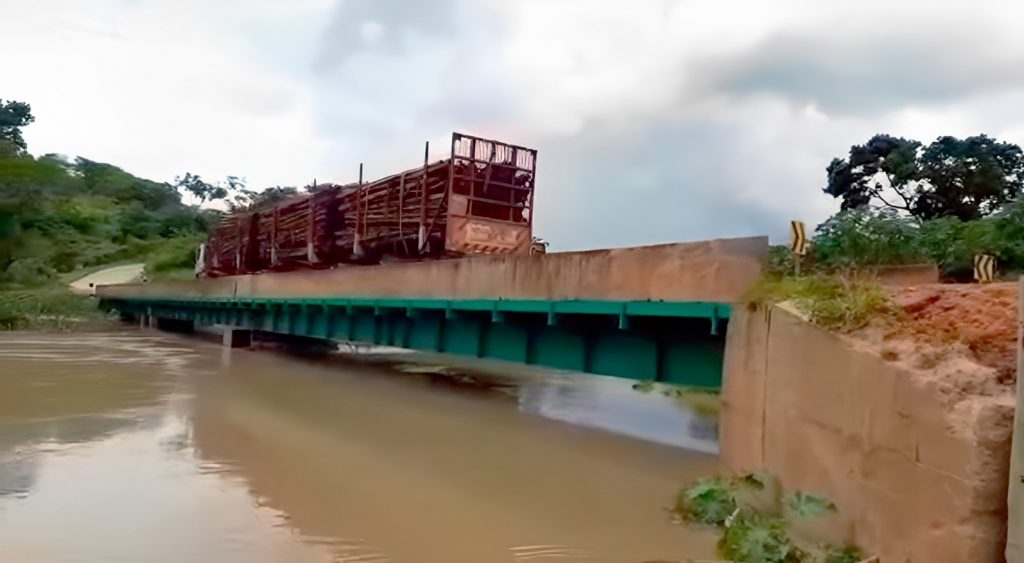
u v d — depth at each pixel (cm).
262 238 4319
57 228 8869
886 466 567
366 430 1324
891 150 2919
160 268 8438
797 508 655
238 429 1288
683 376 1126
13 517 765
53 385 1820
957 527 484
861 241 1303
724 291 952
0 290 6309
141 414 1416
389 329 2034
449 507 849
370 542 723
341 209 3391
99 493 862
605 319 1286
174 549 686
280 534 738
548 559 680
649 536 743
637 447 1216
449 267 1677
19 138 12294
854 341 632
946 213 2381
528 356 1468
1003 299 604
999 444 477
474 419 1485
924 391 529
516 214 2731
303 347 3303
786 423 729
